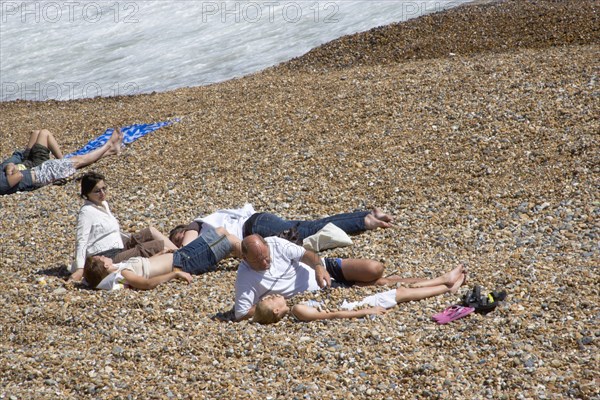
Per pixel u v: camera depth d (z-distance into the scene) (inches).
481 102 1144.2
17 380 610.2
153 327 690.8
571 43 1422.2
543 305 641.6
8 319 728.3
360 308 677.3
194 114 1370.6
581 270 696.4
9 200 1132.5
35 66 2149.4
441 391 544.7
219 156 1162.6
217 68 1854.1
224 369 605.9
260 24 2119.8
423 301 690.2
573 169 919.0
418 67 1397.6
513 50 1445.6
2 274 852.6
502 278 703.1
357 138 1121.4
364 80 1365.7
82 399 577.9
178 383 589.9
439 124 1107.9
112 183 1132.5
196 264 809.5
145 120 1403.8
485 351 587.8
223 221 863.1
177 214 989.2
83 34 2351.1
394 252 812.6
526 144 1002.7
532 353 574.2
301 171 1058.1
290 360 609.3
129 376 606.9
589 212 822.5
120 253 815.7
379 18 1936.5
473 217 863.7
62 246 925.2
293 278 717.9
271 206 972.6
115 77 1943.9
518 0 1726.1
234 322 692.1
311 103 1293.1
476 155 1004.6
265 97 1381.6
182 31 2204.7
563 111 1059.9
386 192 959.0
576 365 552.4
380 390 557.6
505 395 530.9
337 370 587.8
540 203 864.3
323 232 837.8
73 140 1384.1
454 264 761.0
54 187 1171.9
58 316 719.1
